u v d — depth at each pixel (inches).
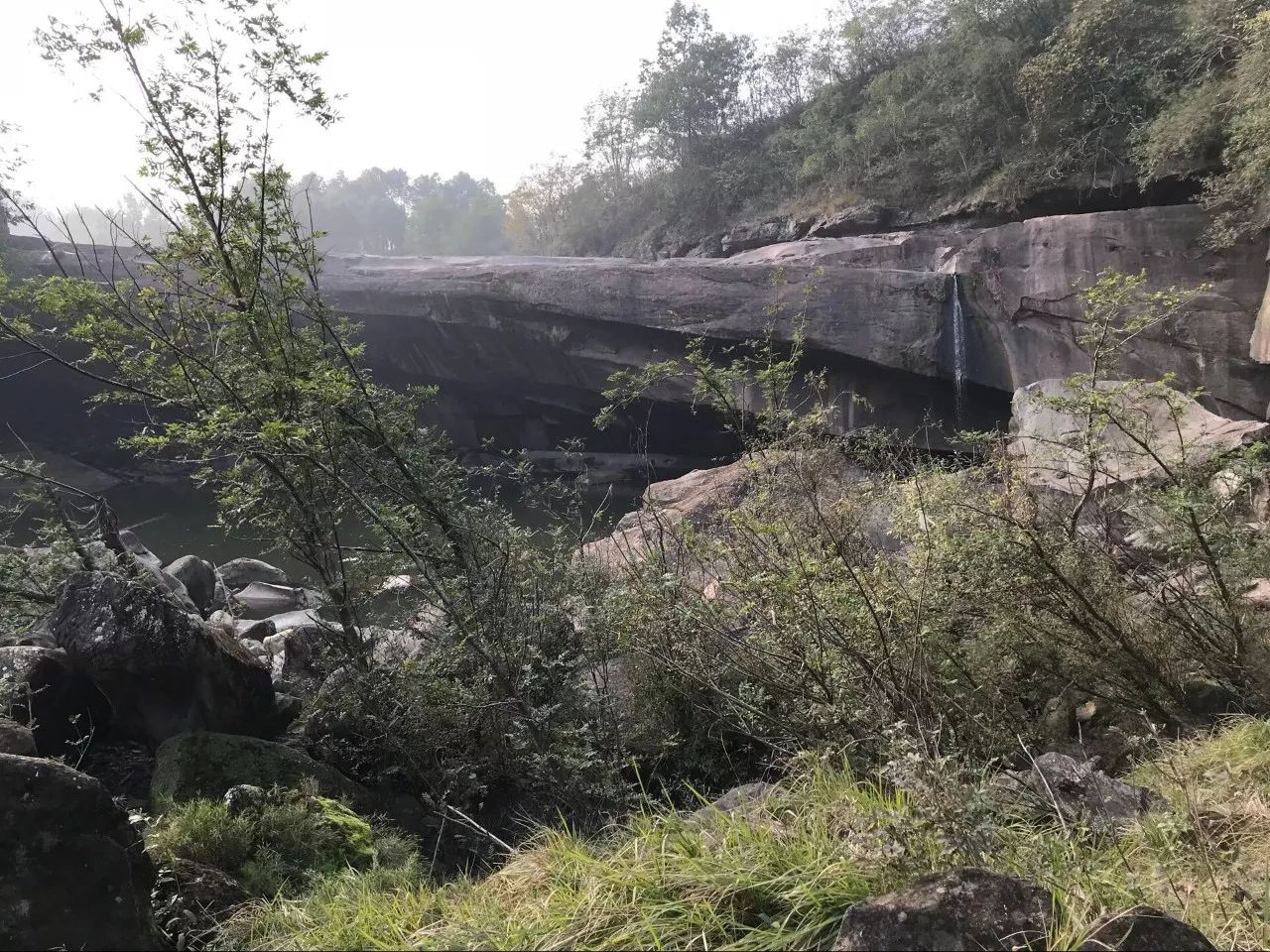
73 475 1157.7
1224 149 691.4
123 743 239.9
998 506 221.6
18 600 277.0
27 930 101.2
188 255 245.8
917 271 830.5
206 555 745.6
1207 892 101.3
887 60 1445.6
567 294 980.6
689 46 1804.9
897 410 872.3
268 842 167.2
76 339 249.8
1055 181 971.9
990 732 162.6
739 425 275.6
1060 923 84.0
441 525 256.4
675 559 263.4
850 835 103.1
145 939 109.6
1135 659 194.5
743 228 1486.2
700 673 210.8
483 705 219.0
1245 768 141.2
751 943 89.1
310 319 274.5
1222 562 203.9
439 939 99.1
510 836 215.3
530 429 1291.8
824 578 187.2
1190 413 347.9
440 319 1091.3
